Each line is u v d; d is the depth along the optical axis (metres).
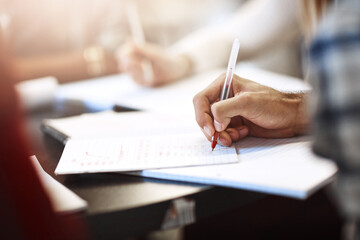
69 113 0.96
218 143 0.64
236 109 0.62
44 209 0.39
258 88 0.67
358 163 0.41
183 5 1.61
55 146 0.72
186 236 0.88
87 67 1.22
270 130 0.66
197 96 0.66
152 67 1.06
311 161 0.56
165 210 0.52
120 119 0.80
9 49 0.40
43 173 0.56
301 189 0.49
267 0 1.32
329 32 0.42
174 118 0.79
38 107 0.99
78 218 0.47
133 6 1.20
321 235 0.79
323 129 0.44
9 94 0.38
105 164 0.60
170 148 0.63
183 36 1.60
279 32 1.31
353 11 0.42
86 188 0.56
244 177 0.53
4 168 0.38
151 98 0.95
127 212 0.50
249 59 1.33
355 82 0.41
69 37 1.29
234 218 0.85
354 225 0.50
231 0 1.67
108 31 1.34
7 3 1.14
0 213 0.38
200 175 0.55
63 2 1.23
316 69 0.44
